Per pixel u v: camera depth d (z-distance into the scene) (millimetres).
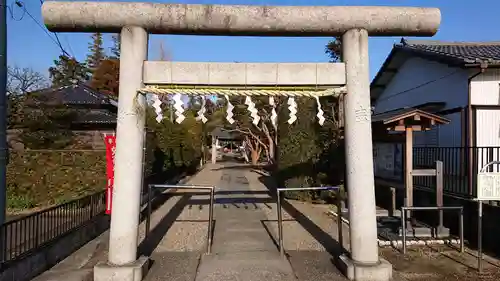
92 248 6488
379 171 10320
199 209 10672
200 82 4996
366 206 4941
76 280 4848
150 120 14141
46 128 14789
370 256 4918
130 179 4824
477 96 9617
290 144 12445
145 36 4969
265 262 5656
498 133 9500
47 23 4816
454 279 4898
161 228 8141
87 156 12570
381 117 8289
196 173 25609
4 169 4977
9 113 16172
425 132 11797
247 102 5242
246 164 38156
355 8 5000
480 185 5145
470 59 8938
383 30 5066
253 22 4949
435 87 11344
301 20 4965
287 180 12352
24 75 32344
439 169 7035
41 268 5219
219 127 34250
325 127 12227
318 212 10023
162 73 4973
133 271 4711
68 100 19000
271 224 8555
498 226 5938
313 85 5098
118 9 4820
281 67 5066
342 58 5188
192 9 4887
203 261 5715
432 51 10719
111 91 33312
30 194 12172
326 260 5750
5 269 4422
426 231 6961
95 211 7609
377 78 14898
